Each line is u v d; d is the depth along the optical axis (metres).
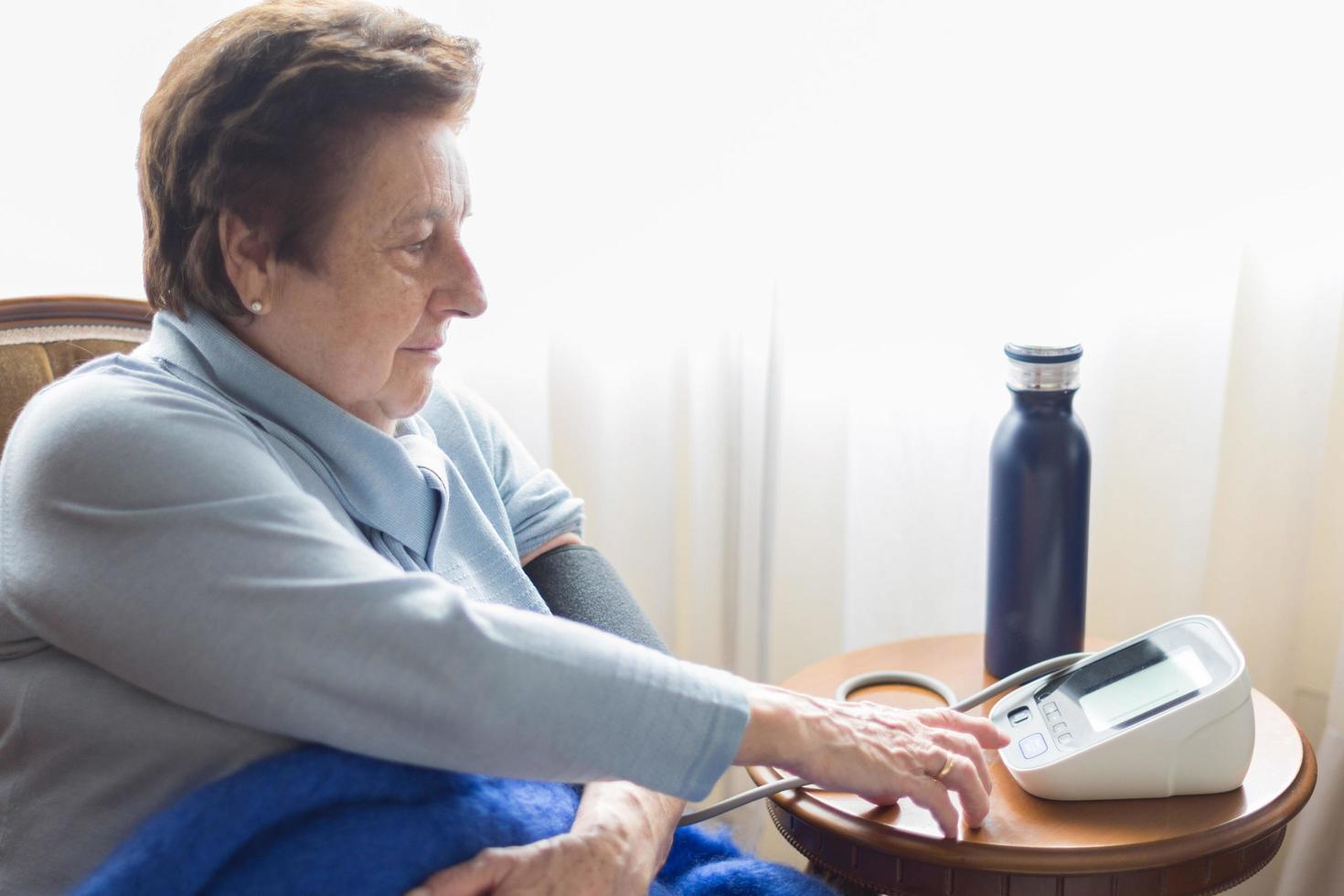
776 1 1.29
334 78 0.75
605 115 1.31
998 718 0.97
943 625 1.43
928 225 1.32
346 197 0.77
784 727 0.81
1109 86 1.25
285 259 0.78
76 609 0.70
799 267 1.35
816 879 0.93
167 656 0.69
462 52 0.81
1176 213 1.28
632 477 1.43
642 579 1.46
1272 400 1.31
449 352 1.37
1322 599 1.41
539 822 0.81
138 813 0.74
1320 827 1.31
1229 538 1.36
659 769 0.75
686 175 1.33
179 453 0.73
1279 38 1.22
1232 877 0.87
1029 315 1.33
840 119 1.31
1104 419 1.35
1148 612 1.40
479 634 0.72
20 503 0.74
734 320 1.39
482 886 0.74
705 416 1.41
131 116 1.29
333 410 0.84
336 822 0.73
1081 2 1.24
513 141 1.31
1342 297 1.28
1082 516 1.05
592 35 1.29
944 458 1.38
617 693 0.74
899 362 1.36
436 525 0.91
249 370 0.82
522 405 1.39
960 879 0.85
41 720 0.74
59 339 1.08
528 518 1.11
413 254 0.82
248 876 0.70
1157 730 0.88
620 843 0.81
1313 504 1.34
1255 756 0.95
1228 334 1.29
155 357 0.84
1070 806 0.90
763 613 1.49
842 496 1.42
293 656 0.69
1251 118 1.24
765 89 1.31
